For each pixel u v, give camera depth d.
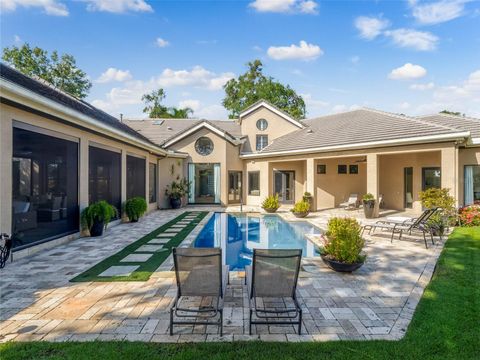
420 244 9.39
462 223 12.46
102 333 4.05
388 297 5.31
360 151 15.90
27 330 4.12
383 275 6.52
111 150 13.20
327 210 19.31
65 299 5.20
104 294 5.43
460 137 12.34
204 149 22.72
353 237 6.64
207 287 4.38
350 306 4.95
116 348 3.66
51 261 7.64
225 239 12.57
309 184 18.53
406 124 15.37
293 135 23.38
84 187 11.09
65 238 9.90
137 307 4.88
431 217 10.27
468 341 3.80
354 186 21.45
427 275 6.48
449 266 6.96
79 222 10.78
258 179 22.86
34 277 6.37
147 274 6.55
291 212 17.77
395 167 18.86
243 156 22.98
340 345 3.75
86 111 11.62
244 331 4.13
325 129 20.58
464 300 5.04
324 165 20.91
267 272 4.40
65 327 4.21
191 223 14.24
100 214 10.96
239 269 8.02
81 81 38.81
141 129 26.44
